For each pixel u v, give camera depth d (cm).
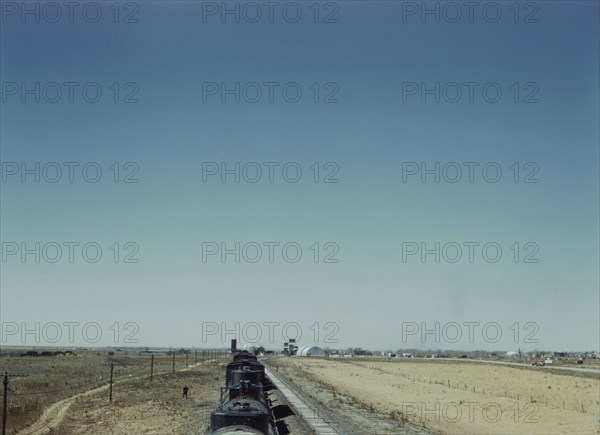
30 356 18000
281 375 10719
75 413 5319
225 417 2898
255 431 2747
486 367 15400
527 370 13662
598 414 5794
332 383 9994
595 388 8750
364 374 12738
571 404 6731
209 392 7562
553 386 9275
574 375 11338
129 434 4178
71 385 7950
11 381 8038
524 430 4850
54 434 3997
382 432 4419
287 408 5128
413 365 17138
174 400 6412
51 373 10294
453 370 14225
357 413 5606
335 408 5916
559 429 4897
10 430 4044
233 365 5738
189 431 4288
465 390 8800
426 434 4412
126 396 6781
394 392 8519
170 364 15425
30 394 6450
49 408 5522
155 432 4259
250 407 3053
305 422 4612
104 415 5172
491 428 4962
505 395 7906
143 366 14012
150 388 7844
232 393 3656
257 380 4331
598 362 17900
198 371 12256
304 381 9756
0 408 4666
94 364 13950
